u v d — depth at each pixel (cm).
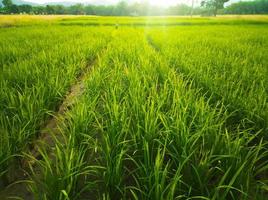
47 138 434
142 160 341
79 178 301
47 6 11862
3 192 312
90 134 381
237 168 280
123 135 371
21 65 726
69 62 834
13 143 340
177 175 245
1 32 2456
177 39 1761
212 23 5203
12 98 441
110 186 281
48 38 1822
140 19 6519
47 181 268
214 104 515
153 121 356
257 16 8275
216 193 233
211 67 758
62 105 573
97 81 580
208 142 342
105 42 1661
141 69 714
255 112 436
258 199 272
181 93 491
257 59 974
